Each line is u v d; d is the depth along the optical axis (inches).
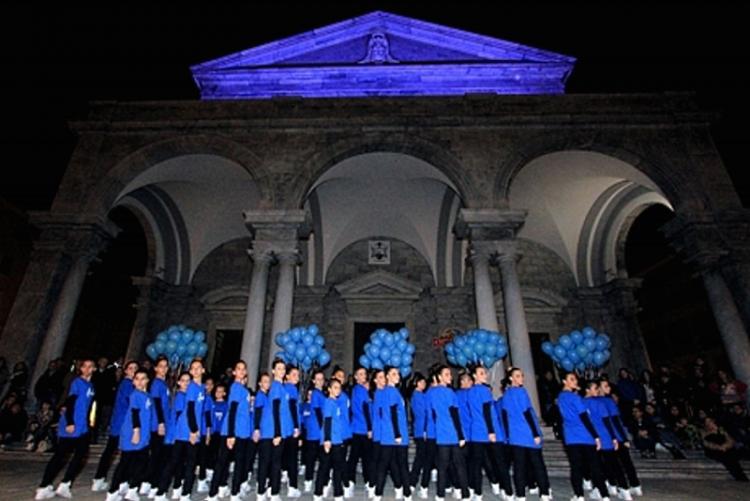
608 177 605.0
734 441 352.2
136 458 218.7
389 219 718.5
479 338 371.6
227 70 596.7
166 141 507.2
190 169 556.1
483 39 604.1
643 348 637.3
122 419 257.6
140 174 512.4
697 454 363.9
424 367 663.1
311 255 709.9
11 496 223.0
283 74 594.6
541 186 625.9
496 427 239.9
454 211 677.3
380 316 692.7
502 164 488.7
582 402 235.5
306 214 509.0
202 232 724.0
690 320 1037.8
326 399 242.8
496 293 696.4
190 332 370.6
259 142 507.5
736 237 443.2
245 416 233.5
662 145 493.0
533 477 258.2
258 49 614.2
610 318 682.8
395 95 536.1
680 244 470.3
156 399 238.8
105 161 498.0
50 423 358.9
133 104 534.3
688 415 418.9
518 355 415.5
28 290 433.4
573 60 585.9
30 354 410.9
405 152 507.5
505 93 581.6
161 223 692.7
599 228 687.7
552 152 504.4
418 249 737.0
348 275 725.3
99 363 400.8
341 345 676.7
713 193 464.8
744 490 275.6
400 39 620.4
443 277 705.0
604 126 501.7
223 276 731.4
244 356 419.5
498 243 454.0
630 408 388.5
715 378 444.5
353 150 502.3
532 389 403.5
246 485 241.9
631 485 252.5
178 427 223.8
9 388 386.9
